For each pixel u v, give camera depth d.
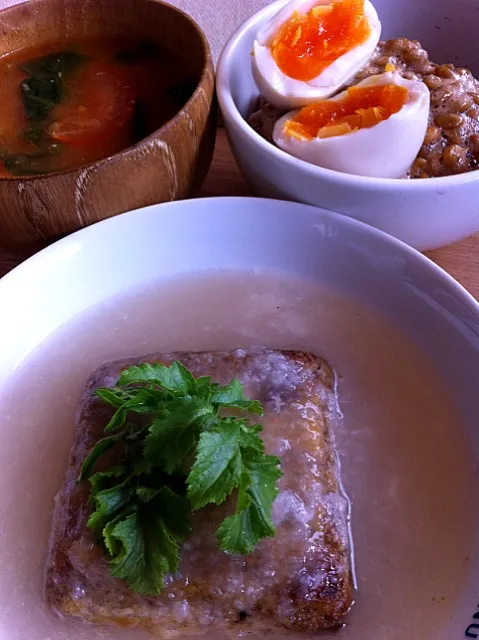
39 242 0.22
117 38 0.25
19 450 0.19
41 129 0.22
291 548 0.15
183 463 0.15
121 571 0.14
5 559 0.17
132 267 0.22
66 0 0.24
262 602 0.15
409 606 0.16
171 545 0.14
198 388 0.16
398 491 0.18
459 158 0.21
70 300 0.21
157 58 0.25
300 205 0.21
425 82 0.22
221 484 0.14
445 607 0.16
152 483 0.15
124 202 0.21
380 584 0.16
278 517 0.15
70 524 0.16
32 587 0.17
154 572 0.14
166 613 0.15
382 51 0.23
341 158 0.20
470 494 0.17
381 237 0.20
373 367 0.20
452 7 0.25
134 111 0.23
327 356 0.20
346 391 0.20
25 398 0.20
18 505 0.18
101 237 0.21
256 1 0.29
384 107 0.21
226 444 0.14
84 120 0.23
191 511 0.15
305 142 0.21
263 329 0.21
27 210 0.20
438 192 0.19
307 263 0.22
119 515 0.15
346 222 0.21
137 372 0.16
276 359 0.19
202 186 0.26
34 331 0.21
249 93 0.25
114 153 0.21
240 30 0.24
